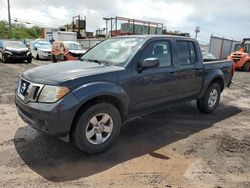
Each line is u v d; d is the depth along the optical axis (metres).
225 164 4.04
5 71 13.22
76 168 3.75
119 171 3.72
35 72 4.21
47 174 3.57
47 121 3.67
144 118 6.07
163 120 6.00
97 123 4.08
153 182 3.47
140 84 4.60
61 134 3.75
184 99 5.78
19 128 5.13
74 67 4.34
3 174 3.52
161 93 5.06
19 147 4.32
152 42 4.89
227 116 6.63
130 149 4.43
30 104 3.81
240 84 12.72
